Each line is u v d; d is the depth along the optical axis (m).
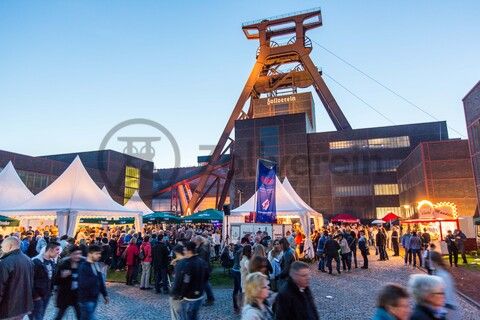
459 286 12.34
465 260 18.94
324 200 59.94
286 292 3.75
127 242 17.73
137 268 13.94
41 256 6.43
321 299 10.23
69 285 6.06
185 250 5.68
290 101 76.94
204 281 5.70
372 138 59.94
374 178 58.44
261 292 3.54
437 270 5.63
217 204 68.00
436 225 25.33
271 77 73.19
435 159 35.22
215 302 10.06
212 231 27.80
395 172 57.72
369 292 11.27
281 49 67.06
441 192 34.28
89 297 5.66
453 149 34.78
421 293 3.25
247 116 75.62
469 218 23.97
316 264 19.03
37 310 6.08
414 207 40.81
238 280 9.08
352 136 60.81
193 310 5.49
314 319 3.72
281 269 8.04
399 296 3.03
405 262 18.80
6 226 20.73
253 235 15.23
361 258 22.56
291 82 74.38
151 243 12.84
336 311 8.85
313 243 21.36
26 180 50.66
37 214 15.32
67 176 17.22
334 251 15.60
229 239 17.73
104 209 16.66
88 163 64.75
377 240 21.59
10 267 5.10
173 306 5.48
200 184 67.25
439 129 57.19
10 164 21.22
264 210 16.98
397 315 3.00
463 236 19.36
